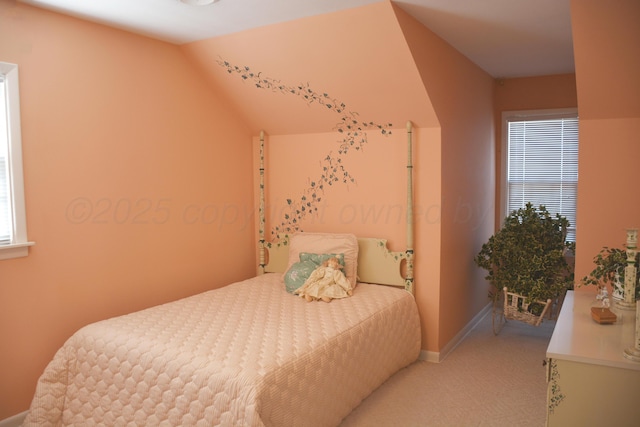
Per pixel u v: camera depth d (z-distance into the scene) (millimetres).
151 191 3299
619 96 2660
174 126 3449
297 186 4012
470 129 4082
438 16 2939
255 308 2973
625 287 2312
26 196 2627
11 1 2533
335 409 2488
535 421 2686
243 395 1952
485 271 4660
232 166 3957
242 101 3787
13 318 2600
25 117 2611
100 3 2598
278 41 3135
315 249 3607
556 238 3932
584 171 2877
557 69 4391
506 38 3416
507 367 3434
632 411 1759
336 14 2824
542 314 3736
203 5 2652
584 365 1808
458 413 2775
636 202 2787
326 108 3588
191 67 3572
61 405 2506
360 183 3729
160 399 2178
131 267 3188
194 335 2449
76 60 2836
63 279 2814
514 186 4863
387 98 3326
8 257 2557
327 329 2602
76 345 2508
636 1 2260
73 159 2838
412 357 3402
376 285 3580
